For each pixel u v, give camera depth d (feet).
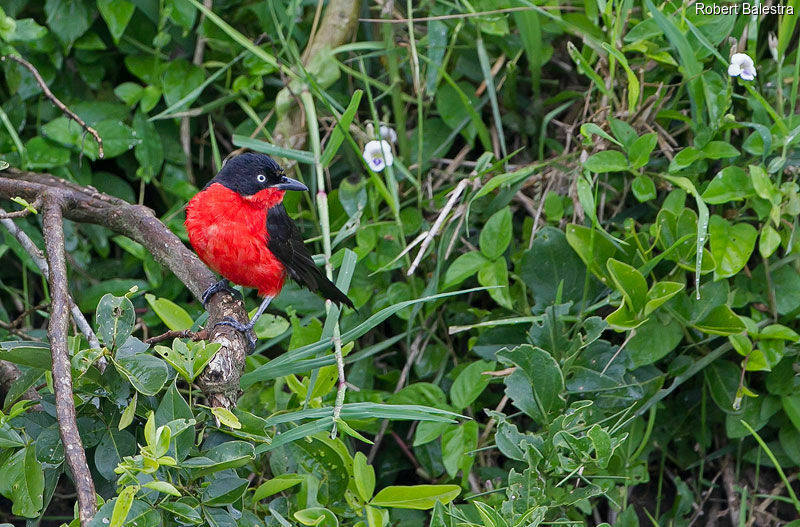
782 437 28.66
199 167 33.83
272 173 25.36
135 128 31.55
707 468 30.37
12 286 32.53
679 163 27.45
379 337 31.55
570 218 29.60
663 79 29.86
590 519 30.30
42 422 19.58
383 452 31.07
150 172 31.55
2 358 18.65
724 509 30.04
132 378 17.99
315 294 30.50
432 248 29.89
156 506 16.93
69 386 17.81
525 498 21.98
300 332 28.04
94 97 32.86
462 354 30.81
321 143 31.94
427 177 31.71
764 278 28.25
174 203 32.81
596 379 26.53
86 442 18.83
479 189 29.99
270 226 25.34
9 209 31.40
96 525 15.83
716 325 26.78
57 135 30.58
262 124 31.60
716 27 28.53
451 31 31.68
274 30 32.12
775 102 29.09
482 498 27.35
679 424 29.71
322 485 24.85
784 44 27.99
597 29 30.58
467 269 28.35
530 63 30.91
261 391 28.19
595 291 28.35
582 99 31.45
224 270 25.38
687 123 29.50
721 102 27.45
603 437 20.26
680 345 28.58
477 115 29.99
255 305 31.45
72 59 32.58
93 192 27.30
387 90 31.12
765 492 29.73
